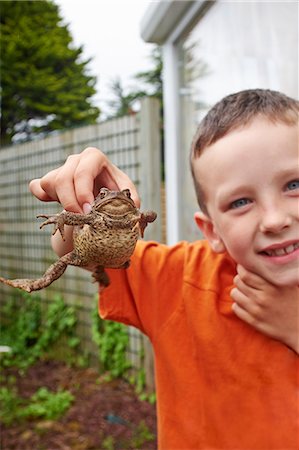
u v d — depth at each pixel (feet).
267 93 1.84
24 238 7.77
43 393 5.14
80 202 1.49
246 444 1.87
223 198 1.73
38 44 16.43
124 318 2.05
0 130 16.35
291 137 1.67
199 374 1.98
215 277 2.03
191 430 1.95
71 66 17.43
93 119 17.53
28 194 7.61
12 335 7.35
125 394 5.18
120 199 1.28
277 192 1.66
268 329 1.85
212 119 1.84
